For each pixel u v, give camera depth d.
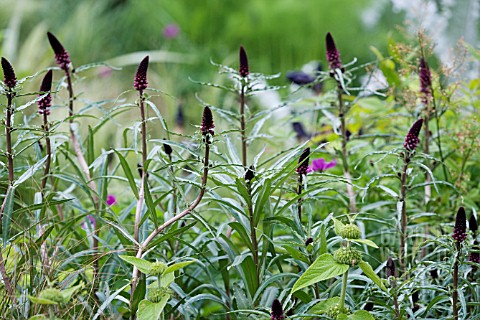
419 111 3.38
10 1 8.29
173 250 2.86
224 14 9.39
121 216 2.89
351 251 2.08
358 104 3.66
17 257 2.56
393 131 3.82
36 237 2.71
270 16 9.14
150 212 2.51
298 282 2.07
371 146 3.58
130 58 7.51
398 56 3.44
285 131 4.00
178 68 8.02
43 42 7.66
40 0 8.84
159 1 9.47
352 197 3.18
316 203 3.38
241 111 2.91
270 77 2.92
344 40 8.75
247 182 2.38
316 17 9.05
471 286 2.35
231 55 8.62
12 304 2.33
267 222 2.54
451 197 3.45
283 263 3.33
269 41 9.13
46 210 2.87
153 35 9.23
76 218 2.64
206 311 3.19
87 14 8.56
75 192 4.07
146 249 2.48
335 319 2.19
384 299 2.60
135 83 2.58
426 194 3.29
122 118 6.05
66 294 2.07
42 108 2.68
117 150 2.58
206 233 2.78
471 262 2.26
